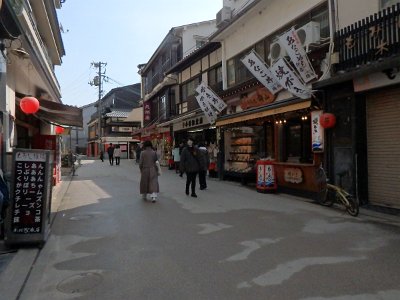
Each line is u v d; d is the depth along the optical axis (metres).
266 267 5.16
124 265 5.36
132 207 10.11
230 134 17.42
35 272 5.12
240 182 16.11
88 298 4.24
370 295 4.16
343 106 9.94
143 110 36.75
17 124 13.50
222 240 6.62
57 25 16.09
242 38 16.52
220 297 4.20
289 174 12.11
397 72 8.16
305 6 12.14
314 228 7.40
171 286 4.55
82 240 6.80
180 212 9.29
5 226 6.26
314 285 4.48
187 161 11.96
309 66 10.69
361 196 9.51
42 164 6.39
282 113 12.23
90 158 52.72
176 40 27.08
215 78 19.91
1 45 7.46
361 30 9.16
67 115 14.87
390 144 8.91
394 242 6.29
